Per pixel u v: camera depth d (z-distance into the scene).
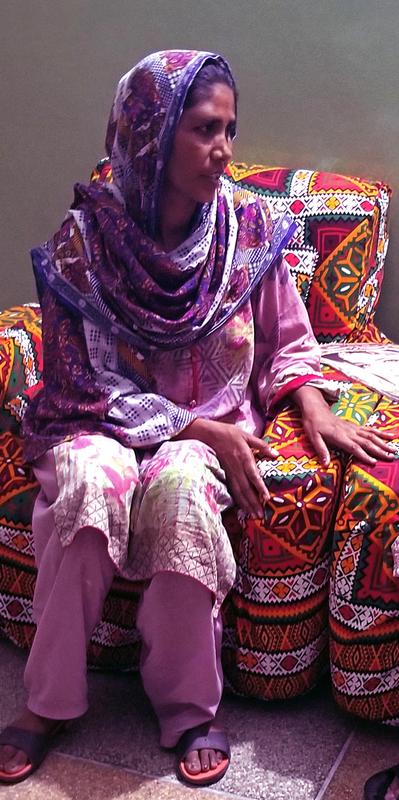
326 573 2.09
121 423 2.13
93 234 2.19
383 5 2.69
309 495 2.03
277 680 2.13
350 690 2.06
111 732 2.13
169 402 2.15
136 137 2.11
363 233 2.64
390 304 2.92
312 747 2.07
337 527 2.01
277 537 2.03
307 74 2.81
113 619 2.21
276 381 2.26
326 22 2.75
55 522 1.98
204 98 2.05
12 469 2.22
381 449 2.06
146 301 2.16
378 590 1.99
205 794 1.95
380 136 2.79
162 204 2.17
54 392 2.17
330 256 2.64
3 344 2.42
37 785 1.98
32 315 2.61
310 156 2.88
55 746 2.09
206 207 2.20
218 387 2.25
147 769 2.02
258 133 2.92
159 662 2.01
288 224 2.32
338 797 1.93
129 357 2.20
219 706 2.20
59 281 2.20
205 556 1.93
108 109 3.03
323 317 2.66
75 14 2.99
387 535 1.96
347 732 2.12
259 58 2.85
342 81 2.79
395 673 2.04
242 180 2.71
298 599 2.07
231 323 2.23
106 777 2.00
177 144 2.06
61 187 3.17
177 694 2.02
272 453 2.09
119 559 1.98
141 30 2.94
